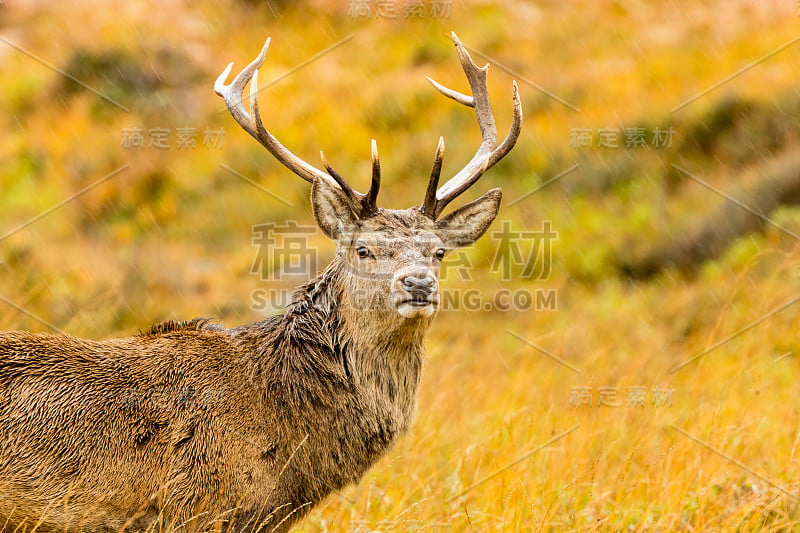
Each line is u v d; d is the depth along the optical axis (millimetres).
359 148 53031
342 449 17125
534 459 23281
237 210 47531
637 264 44969
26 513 15594
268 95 56969
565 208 48375
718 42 62719
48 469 15477
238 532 16172
